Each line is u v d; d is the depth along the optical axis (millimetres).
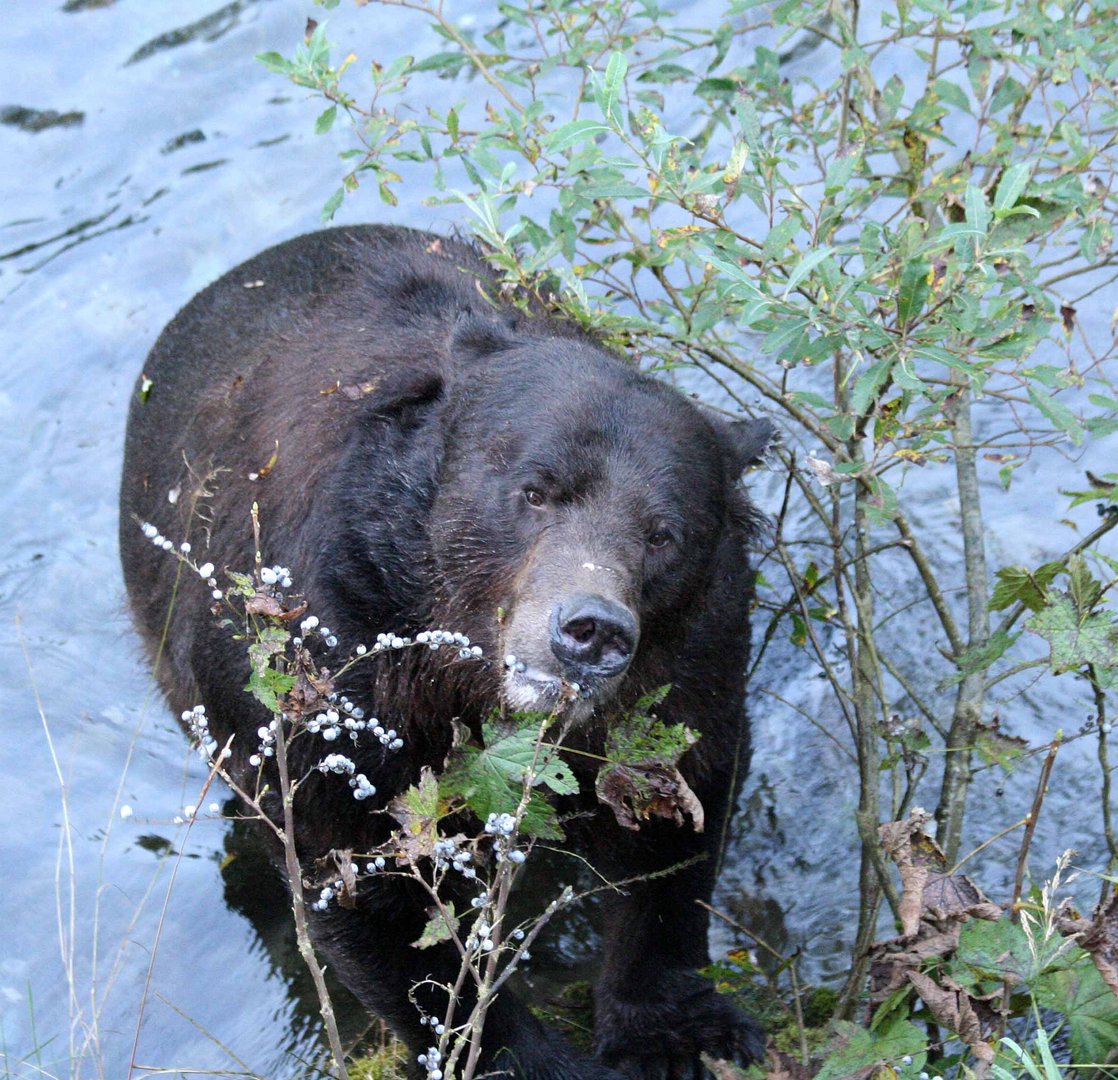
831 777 11539
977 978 7688
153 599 11242
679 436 8227
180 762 12438
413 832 6816
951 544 13156
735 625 9109
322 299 9781
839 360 10742
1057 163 11008
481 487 8117
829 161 14977
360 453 8500
